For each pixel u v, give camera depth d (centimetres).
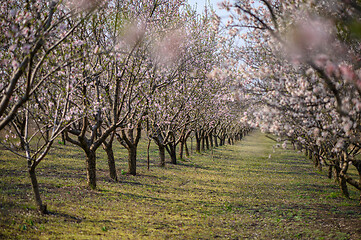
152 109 2439
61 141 3588
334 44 820
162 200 1725
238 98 1116
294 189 2269
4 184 1533
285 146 1127
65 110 1192
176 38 2341
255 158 4622
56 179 1844
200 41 2798
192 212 1527
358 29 363
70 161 2578
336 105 959
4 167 1967
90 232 1052
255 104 1145
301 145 1162
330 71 751
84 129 1633
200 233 1209
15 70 791
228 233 1234
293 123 1083
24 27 761
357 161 1322
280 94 1044
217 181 2542
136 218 1317
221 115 4122
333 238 1141
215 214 1527
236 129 7894
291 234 1215
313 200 1881
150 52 2048
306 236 1182
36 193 1162
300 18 966
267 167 3606
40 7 965
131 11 1833
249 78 1141
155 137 2948
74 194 1560
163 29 2136
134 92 2122
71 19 1323
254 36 1347
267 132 1059
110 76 1755
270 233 1235
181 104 2819
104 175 2222
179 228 1248
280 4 1205
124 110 2444
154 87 2166
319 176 2967
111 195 1672
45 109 1380
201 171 3047
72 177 1983
